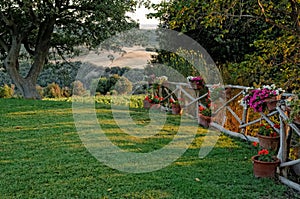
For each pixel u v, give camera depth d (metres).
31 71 13.75
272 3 4.19
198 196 3.39
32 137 5.64
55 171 4.03
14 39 13.10
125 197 3.36
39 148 5.00
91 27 13.23
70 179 3.79
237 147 5.31
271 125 4.79
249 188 3.62
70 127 6.40
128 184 3.67
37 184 3.64
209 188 3.58
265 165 3.88
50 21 13.25
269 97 4.61
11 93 13.78
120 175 3.94
